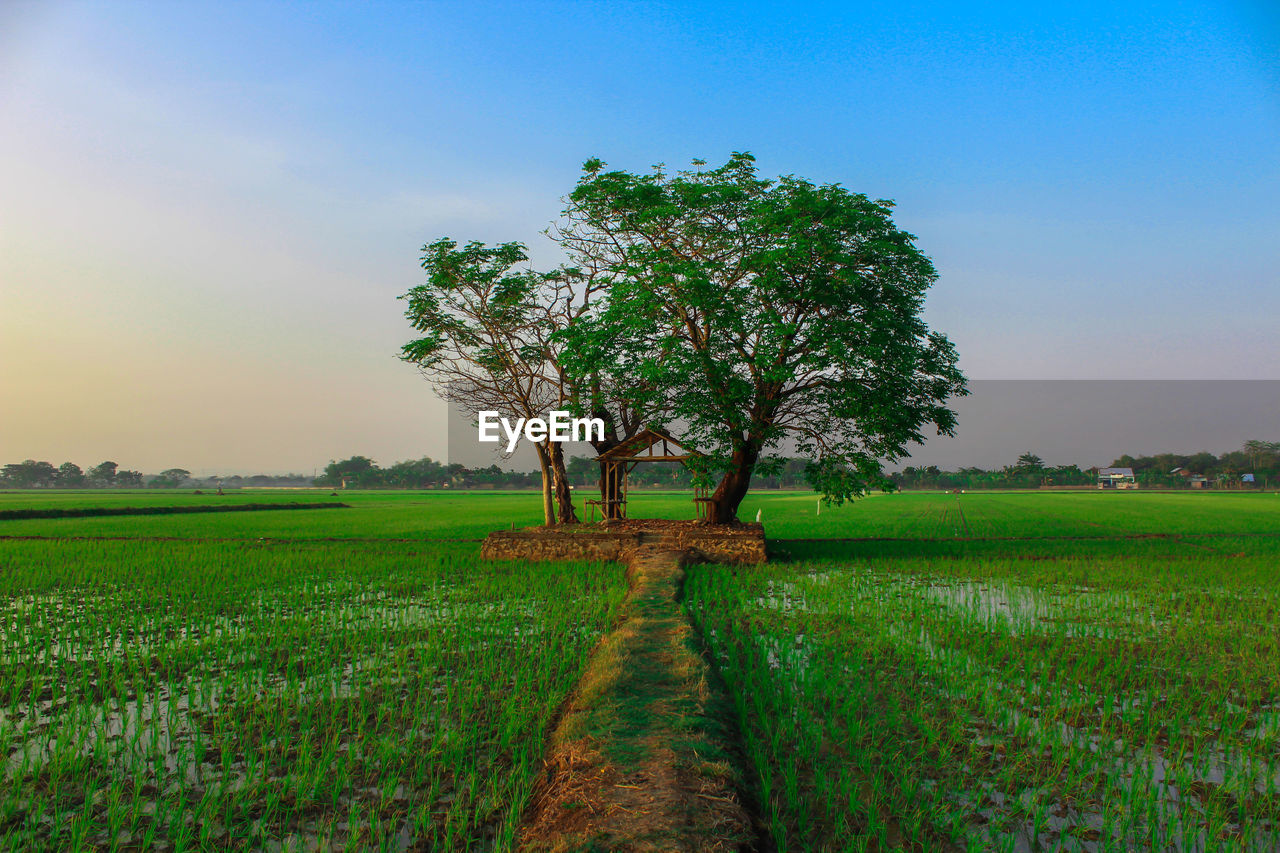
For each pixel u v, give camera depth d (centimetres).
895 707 778
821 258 2100
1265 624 1192
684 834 475
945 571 1856
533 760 644
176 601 1426
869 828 518
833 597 1442
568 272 2659
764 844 504
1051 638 1091
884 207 2184
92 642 1084
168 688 859
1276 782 618
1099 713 772
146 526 3994
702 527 2320
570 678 870
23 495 12394
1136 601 1421
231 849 506
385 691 834
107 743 692
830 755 655
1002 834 529
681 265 2083
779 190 2203
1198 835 529
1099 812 563
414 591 1551
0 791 595
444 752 648
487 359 2633
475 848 504
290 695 814
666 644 948
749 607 1338
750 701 796
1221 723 742
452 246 2467
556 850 464
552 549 2192
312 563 2062
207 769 632
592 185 2330
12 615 1284
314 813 555
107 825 541
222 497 11162
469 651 1005
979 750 667
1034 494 10012
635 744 617
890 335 2145
